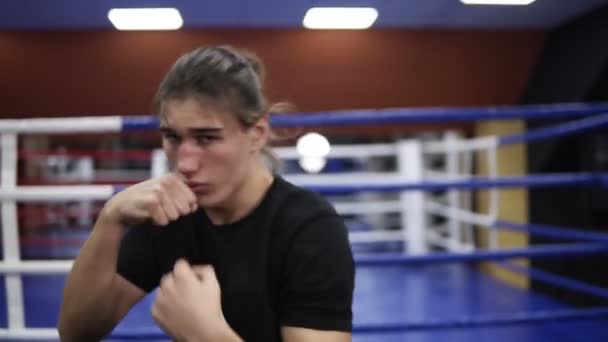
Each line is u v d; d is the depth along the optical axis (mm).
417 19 3426
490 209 4508
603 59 3148
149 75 3648
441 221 5660
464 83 3906
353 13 2902
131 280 766
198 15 3256
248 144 669
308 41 3627
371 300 3809
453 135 4727
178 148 649
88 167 7270
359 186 1794
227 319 706
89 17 3199
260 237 709
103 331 733
